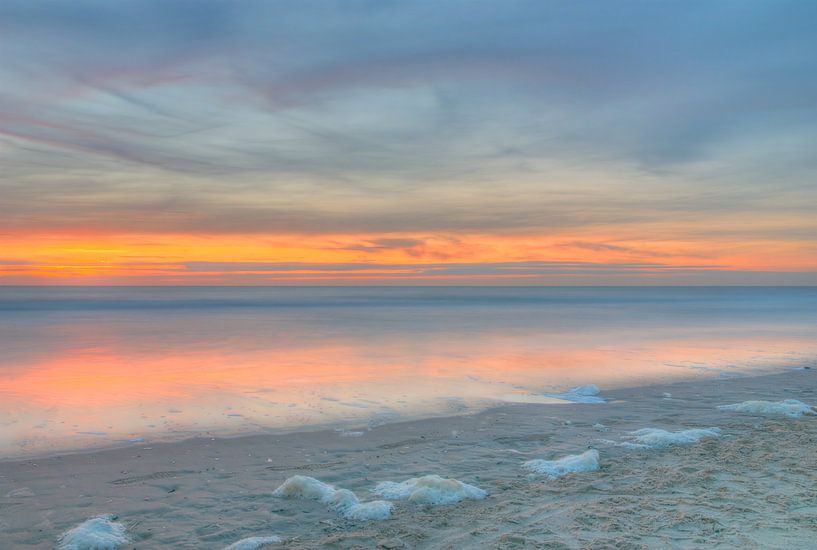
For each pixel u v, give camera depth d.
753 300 87.69
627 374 16.30
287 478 7.21
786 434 9.13
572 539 5.16
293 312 49.66
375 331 30.55
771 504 5.94
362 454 8.38
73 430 9.84
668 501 6.11
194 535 5.49
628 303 74.25
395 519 5.78
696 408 11.59
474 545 5.10
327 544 5.19
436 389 13.92
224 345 23.80
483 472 7.42
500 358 19.73
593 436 9.36
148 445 8.91
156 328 32.19
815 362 18.77
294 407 11.80
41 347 22.98
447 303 73.75
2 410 11.40
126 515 6.01
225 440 9.22
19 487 6.92
